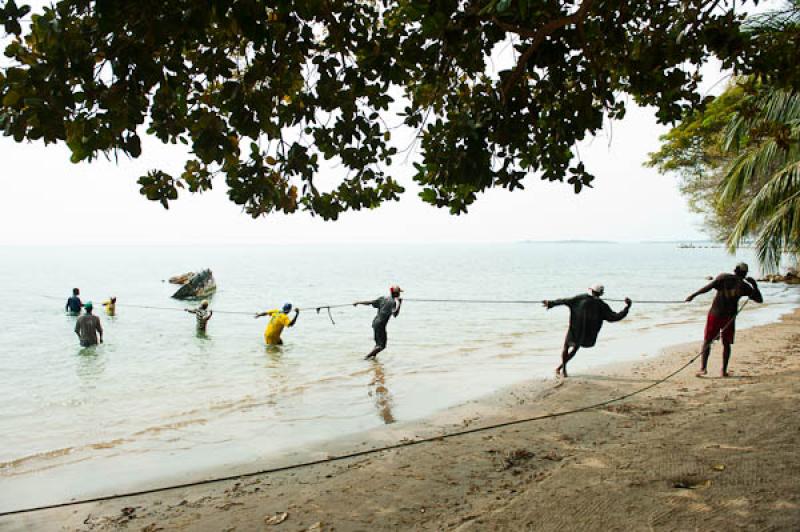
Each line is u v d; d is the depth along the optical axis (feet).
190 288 90.68
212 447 20.95
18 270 203.31
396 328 55.31
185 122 12.44
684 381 27.99
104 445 21.36
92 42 10.55
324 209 17.26
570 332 30.78
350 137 15.11
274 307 76.59
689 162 101.60
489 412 24.40
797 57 15.29
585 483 13.98
